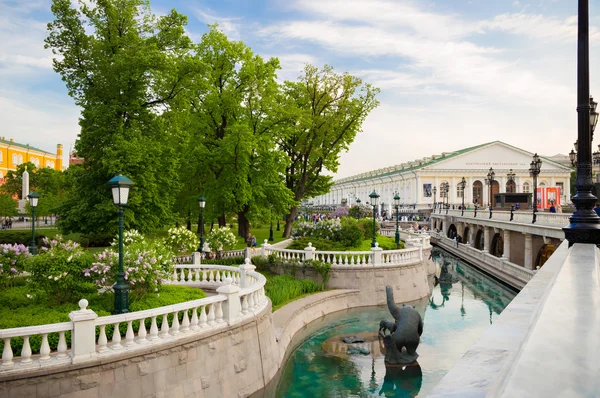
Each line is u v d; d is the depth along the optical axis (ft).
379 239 115.65
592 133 48.60
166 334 33.19
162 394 31.60
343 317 70.95
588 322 7.54
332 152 141.28
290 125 127.24
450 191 295.48
